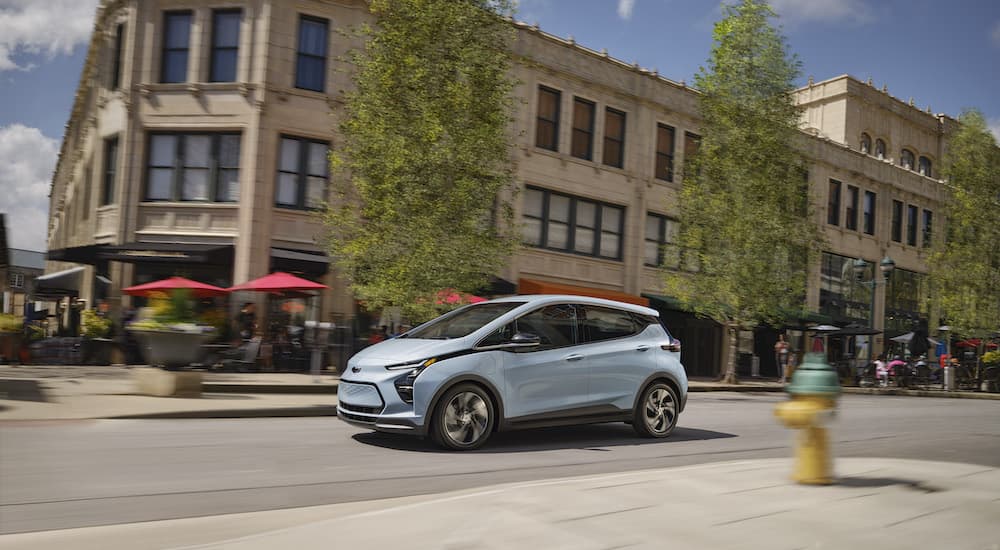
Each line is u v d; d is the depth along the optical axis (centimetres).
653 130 2853
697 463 740
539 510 435
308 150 2131
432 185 1608
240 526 454
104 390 1155
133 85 2120
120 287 2077
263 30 2081
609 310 909
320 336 1956
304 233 2111
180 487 565
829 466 526
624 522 407
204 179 2095
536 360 820
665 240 2900
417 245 1582
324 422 998
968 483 544
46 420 857
